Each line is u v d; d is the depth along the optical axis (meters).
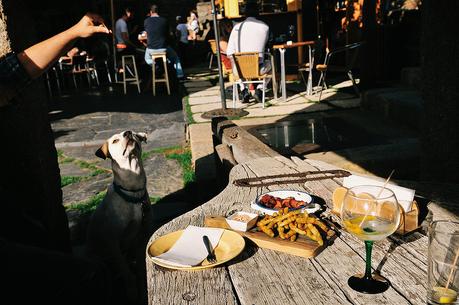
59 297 1.96
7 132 2.90
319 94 9.42
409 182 2.49
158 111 9.76
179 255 1.77
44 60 2.18
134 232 3.53
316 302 1.45
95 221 3.46
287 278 1.59
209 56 18.11
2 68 2.13
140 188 3.48
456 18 3.27
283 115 7.93
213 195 5.07
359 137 6.31
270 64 9.08
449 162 3.62
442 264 1.34
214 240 1.86
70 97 12.28
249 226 1.94
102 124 8.85
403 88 8.01
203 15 18.75
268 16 11.15
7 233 2.46
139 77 14.48
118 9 17.00
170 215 4.70
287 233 1.83
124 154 3.33
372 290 1.48
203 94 10.61
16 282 1.95
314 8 11.31
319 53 9.62
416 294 1.45
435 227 1.46
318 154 5.50
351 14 10.66
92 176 6.07
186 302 1.50
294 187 2.50
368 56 9.25
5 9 2.78
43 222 3.11
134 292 3.42
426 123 3.80
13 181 2.98
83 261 2.12
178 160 6.43
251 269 1.67
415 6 10.73
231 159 4.07
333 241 1.84
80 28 2.21
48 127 3.34
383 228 1.45
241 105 8.98
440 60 3.52
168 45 12.18
